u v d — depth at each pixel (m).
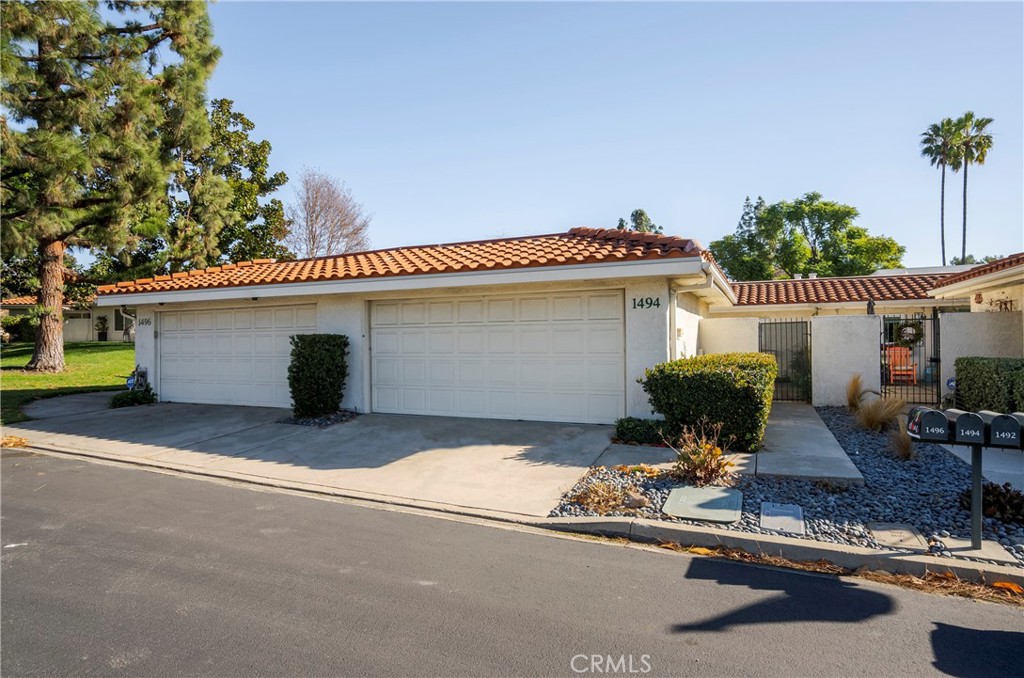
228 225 27.16
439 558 4.87
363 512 6.18
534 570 4.62
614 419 9.88
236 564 4.72
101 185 18.69
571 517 5.79
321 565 4.71
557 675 3.18
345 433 9.88
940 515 5.53
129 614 3.88
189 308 13.89
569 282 9.93
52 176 15.47
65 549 5.05
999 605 4.05
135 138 17.47
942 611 3.95
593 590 4.25
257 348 12.98
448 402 11.12
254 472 7.75
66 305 30.27
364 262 12.41
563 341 10.24
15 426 11.22
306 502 6.55
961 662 3.32
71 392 16.52
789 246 39.56
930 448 8.22
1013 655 3.40
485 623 3.75
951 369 12.34
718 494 6.17
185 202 26.72
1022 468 7.10
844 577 4.52
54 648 3.46
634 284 9.59
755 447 7.84
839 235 40.12
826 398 12.78
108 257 24.59
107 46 17.56
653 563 4.79
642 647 3.47
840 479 6.52
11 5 15.16
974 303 14.80
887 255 38.09
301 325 12.45
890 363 15.58
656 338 9.45
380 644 3.50
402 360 11.48
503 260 10.02
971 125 43.12
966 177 44.00
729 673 3.21
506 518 5.89
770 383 8.45
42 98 16.36
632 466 7.36
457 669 3.24
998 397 9.03
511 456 8.17
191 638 3.57
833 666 3.28
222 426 10.81
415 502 6.42
